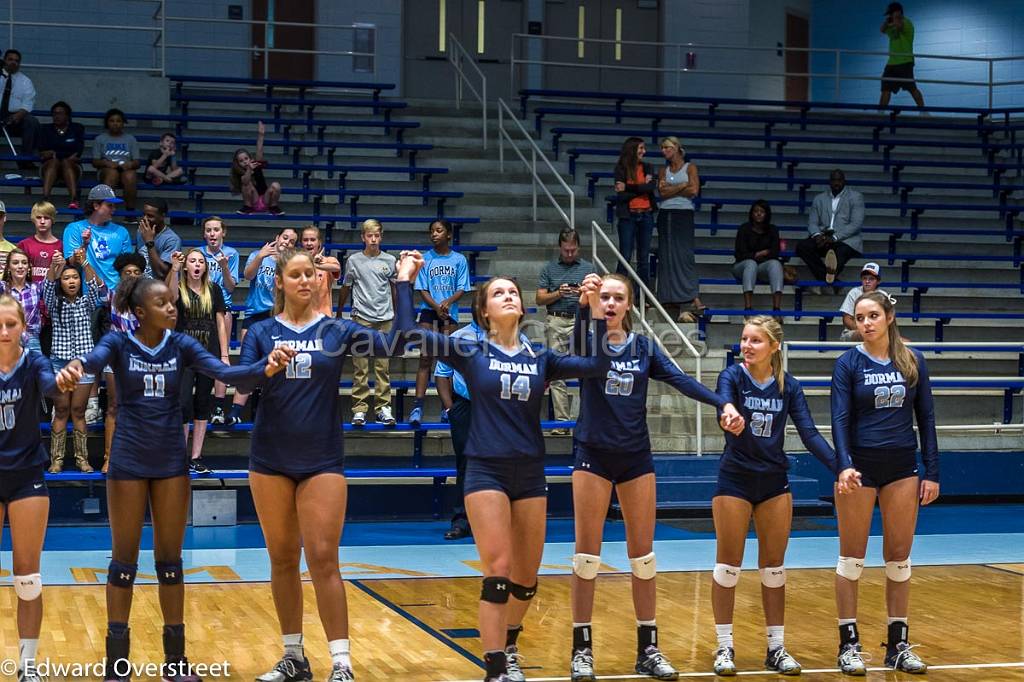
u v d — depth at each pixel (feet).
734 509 18.88
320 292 18.34
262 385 17.08
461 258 36.94
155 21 62.54
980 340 47.67
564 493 36.63
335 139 54.49
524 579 17.44
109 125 47.11
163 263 36.09
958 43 73.00
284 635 17.53
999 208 54.90
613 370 18.39
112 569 17.12
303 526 16.87
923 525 35.68
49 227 36.06
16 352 16.83
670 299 44.45
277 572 17.39
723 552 19.02
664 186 44.62
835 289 48.75
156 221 36.99
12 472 16.79
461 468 32.14
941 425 41.88
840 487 18.92
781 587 19.15
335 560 16.90
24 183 45.03
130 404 17.02
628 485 18.52
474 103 61.21
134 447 16.99
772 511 18.99
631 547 18.62
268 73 64.23
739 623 22.45
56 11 60.90
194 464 33.04
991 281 52.29
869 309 19.62
